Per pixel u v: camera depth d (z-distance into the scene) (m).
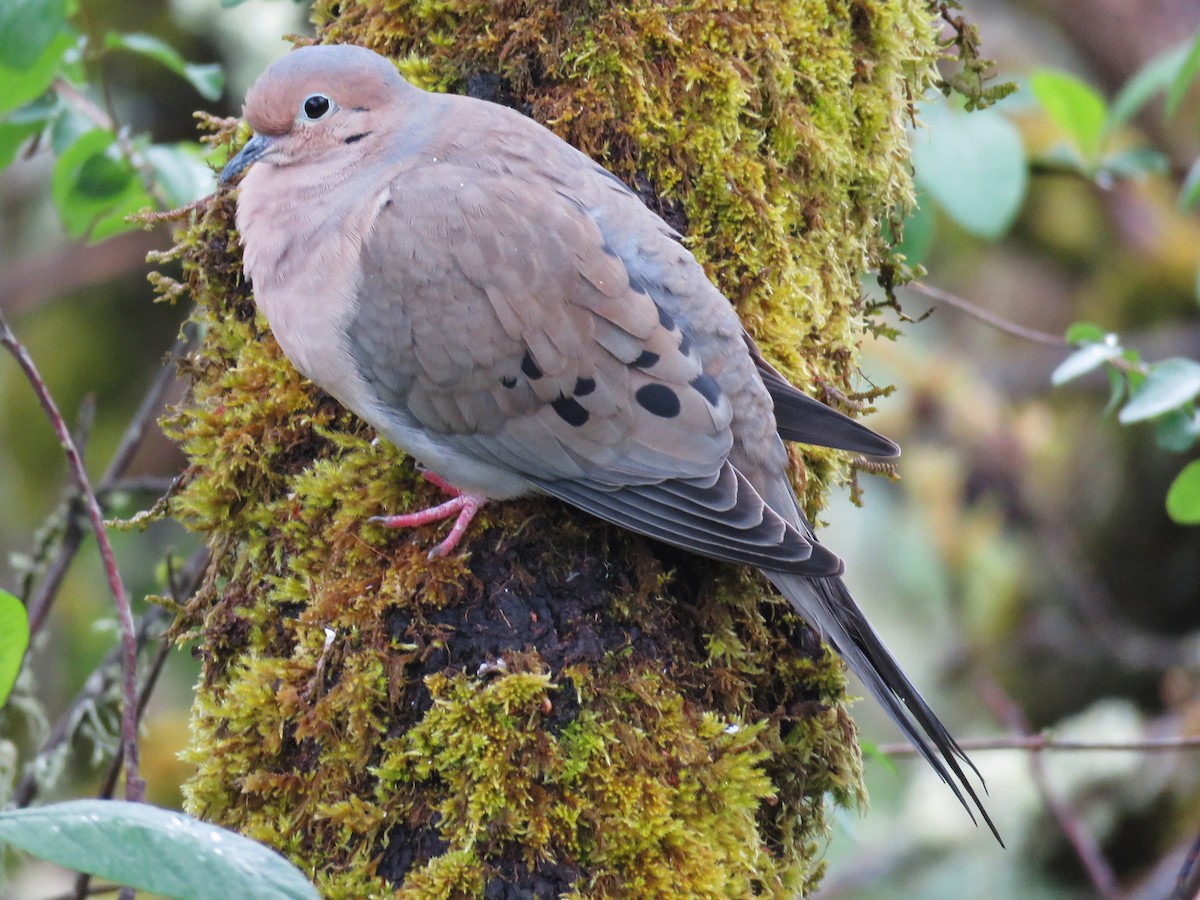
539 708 6.54
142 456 16.09
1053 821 14.39
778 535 6.76
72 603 14.39
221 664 7.36
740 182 7.48
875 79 7.99
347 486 7.27
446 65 7.80
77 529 10.31
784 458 7.38
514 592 6.89
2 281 16.28
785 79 7.58
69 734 9.84
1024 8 17.28
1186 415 9.25
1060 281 17.20
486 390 6.91
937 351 16.36
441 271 6.88
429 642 6.77
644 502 6.90
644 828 6.44
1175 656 15.59
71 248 16.39
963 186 9.20
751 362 7.23
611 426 6.93
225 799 6.88
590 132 7.52
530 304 6.84
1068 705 15.87
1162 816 14.38
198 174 9.51
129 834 4.78
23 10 7.92
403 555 6.99
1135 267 16.94
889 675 6.88
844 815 9.00
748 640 7.36
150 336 16.64
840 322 7.98
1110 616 16.05
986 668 15.48
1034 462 15.92
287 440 7.50
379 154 7.34
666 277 7.05
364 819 6.55
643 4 7.48
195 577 9.91
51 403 7.77
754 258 7.52
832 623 6.91
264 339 7.70
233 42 14.91
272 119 7.51
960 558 15.38
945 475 15.49
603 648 6.84
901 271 8.73
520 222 6.88
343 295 7.02
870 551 15.32
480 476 7.11
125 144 9.40
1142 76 10.46
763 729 7.14
